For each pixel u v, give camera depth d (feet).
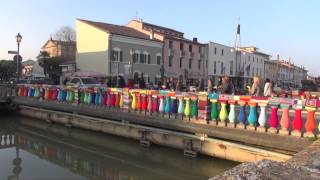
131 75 156.66
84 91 68.64
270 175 14.23
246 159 39.93
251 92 57.47
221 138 43.21
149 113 53.06
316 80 176.55
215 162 43.06
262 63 304.30
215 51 224.12
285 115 37.40
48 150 55.52
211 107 44.47
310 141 34.83
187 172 41.91
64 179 40.09
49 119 77.41
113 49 156.97
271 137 37.76
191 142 45.42
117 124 57.57
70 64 184.03
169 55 187.21
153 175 41.45
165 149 49.11
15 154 53.06
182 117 48.03
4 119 85.56
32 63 303.48
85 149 55.01
